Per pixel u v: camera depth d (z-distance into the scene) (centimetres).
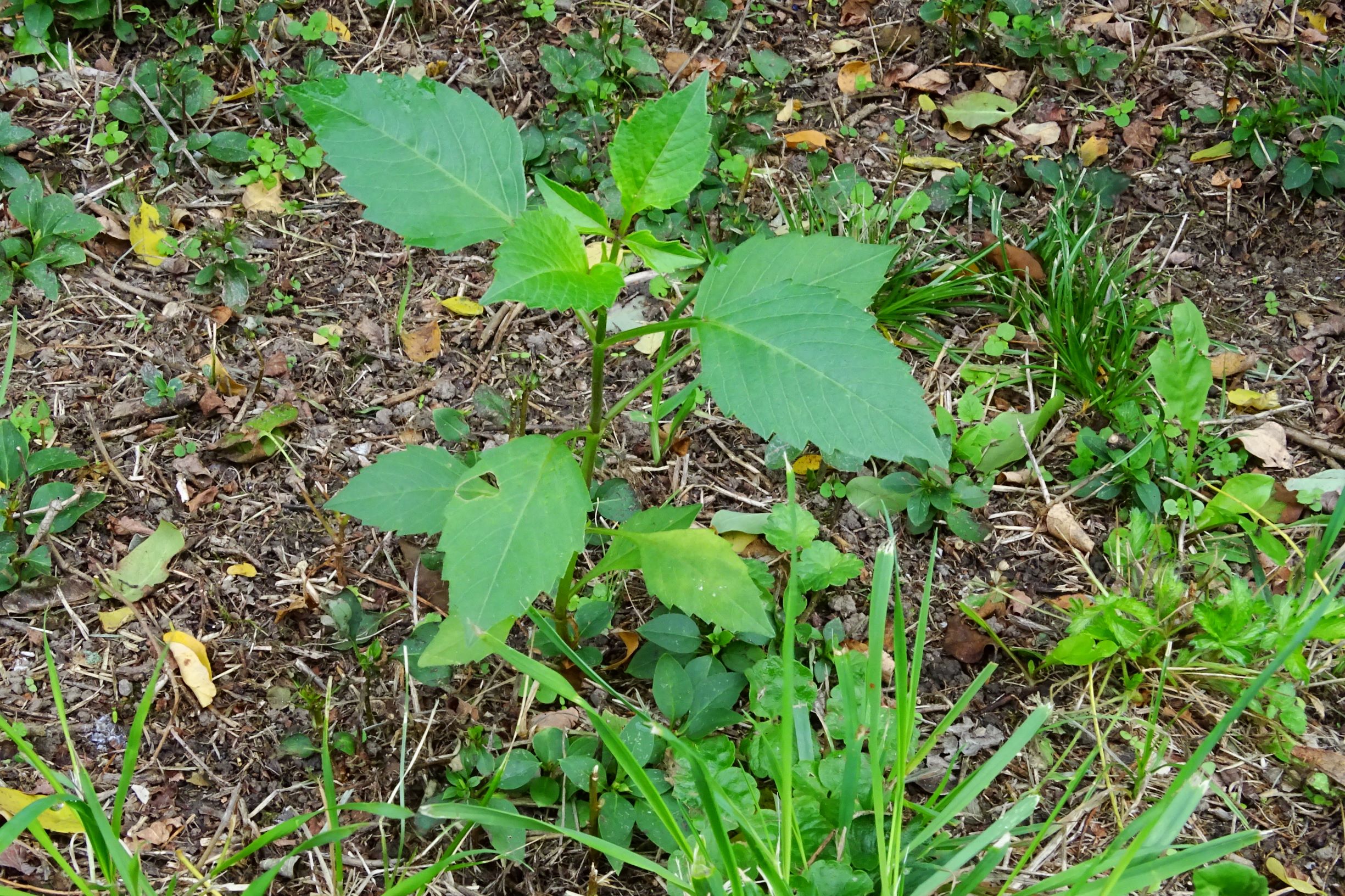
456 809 183
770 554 284
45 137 356
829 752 244
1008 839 186
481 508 189
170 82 361
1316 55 429
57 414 298
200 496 287
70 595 265
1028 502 305
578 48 389
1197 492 302
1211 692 262
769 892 205
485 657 240
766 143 379
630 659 261
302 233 353
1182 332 299
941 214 373
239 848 227
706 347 188
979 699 262
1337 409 329
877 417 176
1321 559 256
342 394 315
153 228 339
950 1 414
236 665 257
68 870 190
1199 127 405
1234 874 203
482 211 198
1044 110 409
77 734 241
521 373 325
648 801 188
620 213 349
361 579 276
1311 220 380
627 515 268
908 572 287
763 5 434
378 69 390
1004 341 328
